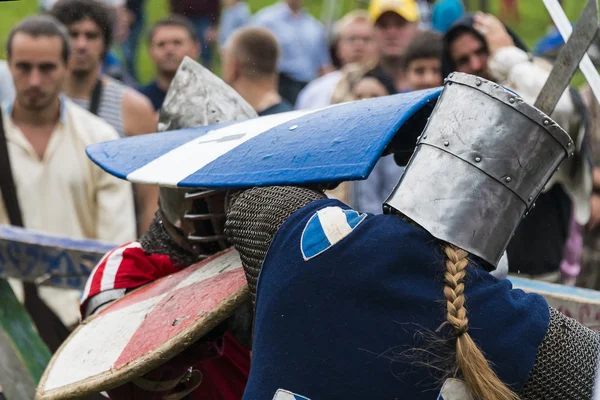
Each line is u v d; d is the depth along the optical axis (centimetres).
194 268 483
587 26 379
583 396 365
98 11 1057
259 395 372
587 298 575
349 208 390
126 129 1076
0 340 595
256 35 1091
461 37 891
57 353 489
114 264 536
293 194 393
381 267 365
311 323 368
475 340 357
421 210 368
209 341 485
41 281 618
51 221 904
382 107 402
